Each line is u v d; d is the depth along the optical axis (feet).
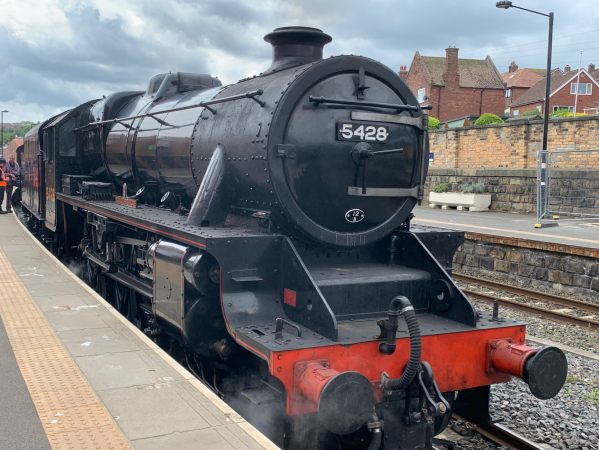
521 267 37.42
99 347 17.33
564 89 172.65
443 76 157.17
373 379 13.52
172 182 21.94
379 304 15.67
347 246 16.24
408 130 16.85
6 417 12.59
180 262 15.97
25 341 17.85
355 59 16.07
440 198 73.87
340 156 15.74
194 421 12.50
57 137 34.30
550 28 61.77
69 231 35.12
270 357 12.55
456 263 42.55
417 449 13.61
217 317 15.99
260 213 15.83
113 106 30.09
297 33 17.56
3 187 62.44
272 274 15.17
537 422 16.69
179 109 21.27
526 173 63.93
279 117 14.96
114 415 12.75
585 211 57.57
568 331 26.23
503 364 14.43
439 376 14.38
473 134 74.59
